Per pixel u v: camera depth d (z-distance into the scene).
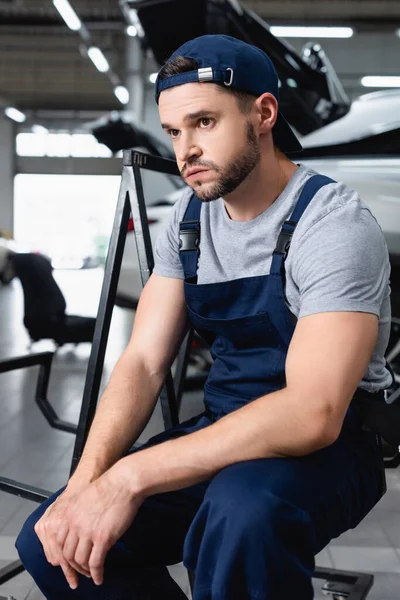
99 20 15.34
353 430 1.05
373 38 17.56
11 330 6.93
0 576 1.47
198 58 1.00
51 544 0.95
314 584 1.61
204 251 1.12
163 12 2.96
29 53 18.81
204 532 0.87
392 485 2.45
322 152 3.05
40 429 3.20
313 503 0.91
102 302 1.28
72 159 23.67
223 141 1.01
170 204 3.23
